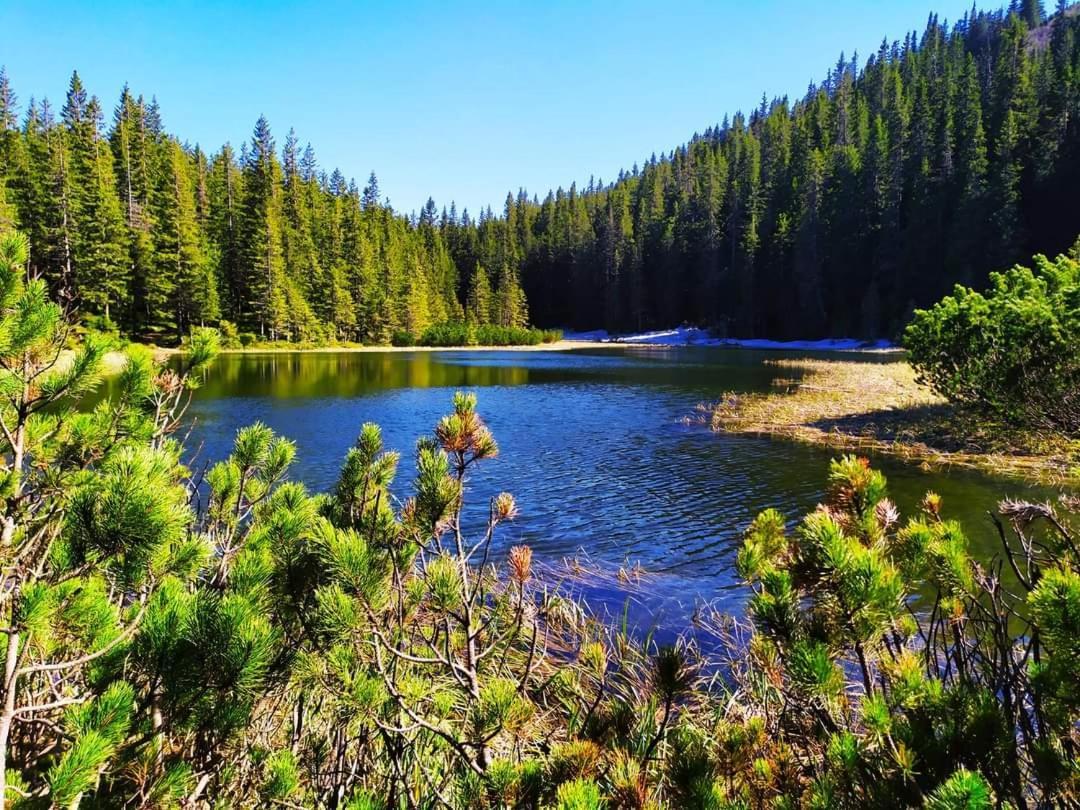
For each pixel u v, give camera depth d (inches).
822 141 3449.8
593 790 55.8
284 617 87.2
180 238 2094.0
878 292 2522.1
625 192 4416.8
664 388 1135.0
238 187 2711.6
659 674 83.3
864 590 65.4
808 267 2765.7
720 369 1534.2
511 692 80.0
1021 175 2381.9
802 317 2792.8
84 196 1828.2
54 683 81.0
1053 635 59.4
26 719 73.8
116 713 62.7
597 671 100.0
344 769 94.7
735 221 3240.7
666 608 247.8
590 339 3752.5
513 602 169.0
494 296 3809.1
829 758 67.6
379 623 85.6
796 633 70.5
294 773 79.9
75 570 69.4
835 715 79.0
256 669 69.6
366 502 109.3
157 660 67.2
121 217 1920.5
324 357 2111.2
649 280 3715.6
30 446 102.0
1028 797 67.3
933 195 2459.4
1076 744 63.2
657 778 79.5
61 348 98.7
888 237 2559.1
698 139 6166.3
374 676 87.4
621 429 710.5
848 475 86.7
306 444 615.8
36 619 60.6
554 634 202.8
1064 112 2321.6
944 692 65.7
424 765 95.0
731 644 194.1
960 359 560.4
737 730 83.5
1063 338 427.5
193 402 921.5
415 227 4739.2
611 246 3863.2
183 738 74.0
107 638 72.5
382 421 754.8
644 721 91.5
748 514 389.4
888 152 2758.4
